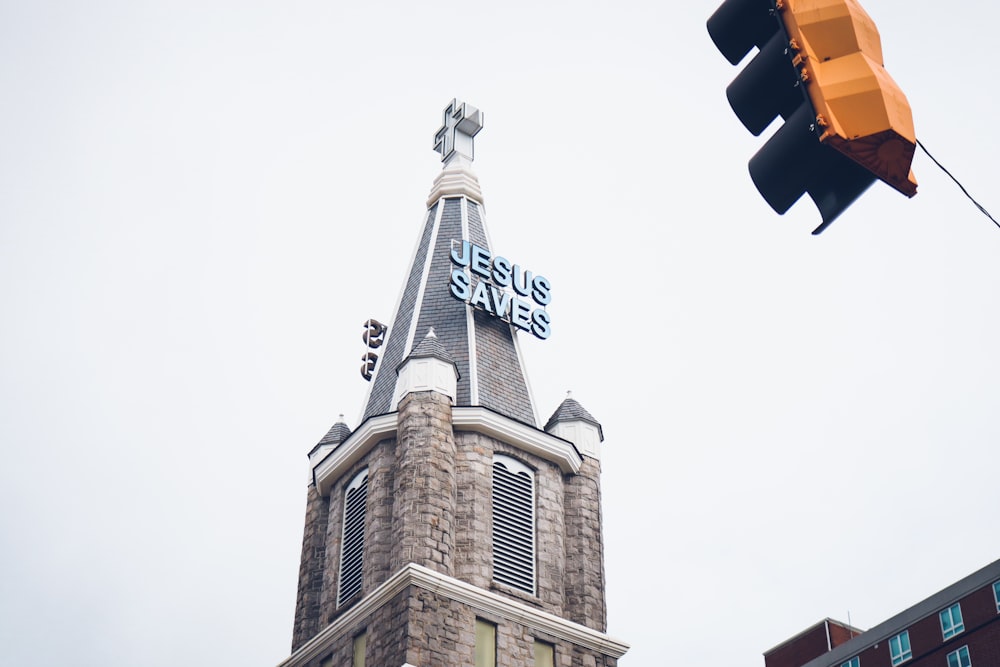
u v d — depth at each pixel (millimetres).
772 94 13680
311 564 60156
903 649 74312
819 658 79875
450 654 51500
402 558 53656
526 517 58344
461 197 72688
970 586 72062
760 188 13594
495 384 62594
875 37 13398
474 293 65688
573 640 55406
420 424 57656
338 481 61750
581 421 63656
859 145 12930
